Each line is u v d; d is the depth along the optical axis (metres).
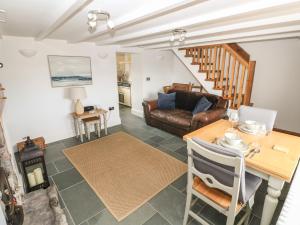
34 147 2.12
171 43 3.88
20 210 1.35
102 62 4.10
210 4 1.63
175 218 1.80
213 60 4.23
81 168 2.70
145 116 4.62
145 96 5.25
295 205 1.22
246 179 1.60
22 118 3.23
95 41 3.70
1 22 2.05
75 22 2.16
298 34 2.93
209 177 1.40
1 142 1.37
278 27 2.52
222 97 3.88
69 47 3.54
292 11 1.87
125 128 4.43
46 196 1.83
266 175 1.40
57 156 3.07
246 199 1.41
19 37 2.97
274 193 1.39
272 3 1.52
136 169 2.66
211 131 2.08
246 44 4.30
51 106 3.54
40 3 1.52
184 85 5.35
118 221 1.77
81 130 3.68
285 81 3.89
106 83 4.29
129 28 2.53
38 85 3.30
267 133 1.99
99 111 3.85
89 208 1.94
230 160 1.17
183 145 3.46
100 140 3.72
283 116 4.05
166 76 5.80
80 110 3.60
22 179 2.14
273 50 3.92
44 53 3.27
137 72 5.17
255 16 2.02
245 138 1.87
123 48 4.41
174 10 1.65
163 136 3.92
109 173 2.57
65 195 2.14
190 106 4.30
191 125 3.51
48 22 2.02
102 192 2.18
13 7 1.59
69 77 3.65
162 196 2.11
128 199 2.06
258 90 4.30
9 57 2.93
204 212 1.85
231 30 2.49
